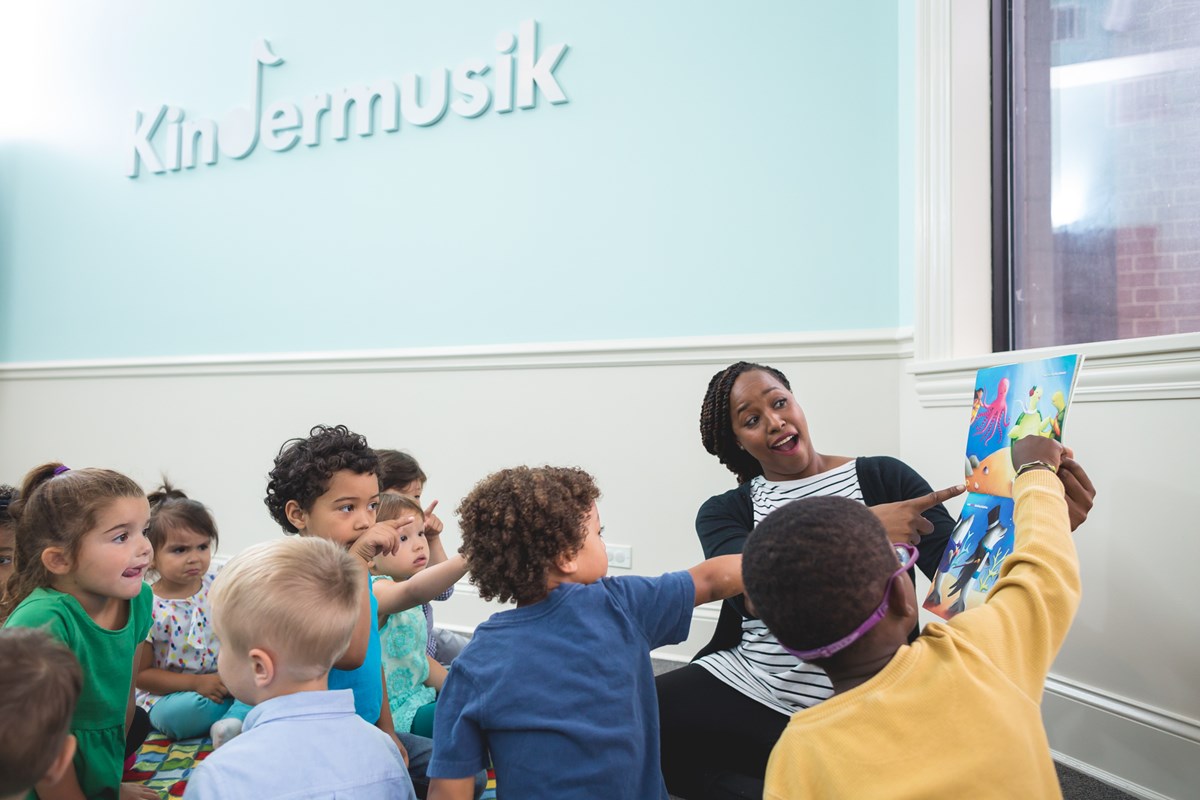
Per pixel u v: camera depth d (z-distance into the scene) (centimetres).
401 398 320
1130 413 163
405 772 106
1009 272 220
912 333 238
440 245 319
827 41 261
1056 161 209
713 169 276
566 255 298
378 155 331
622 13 290
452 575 135
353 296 335
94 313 393
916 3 230
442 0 321
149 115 381
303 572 106
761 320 268
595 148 293
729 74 274
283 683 105
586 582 113
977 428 136
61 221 403
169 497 209
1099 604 170
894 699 75
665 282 282
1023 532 98
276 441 344
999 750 73
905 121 245
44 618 123
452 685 105
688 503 275
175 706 182
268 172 354
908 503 130
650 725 107
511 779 98
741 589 121
